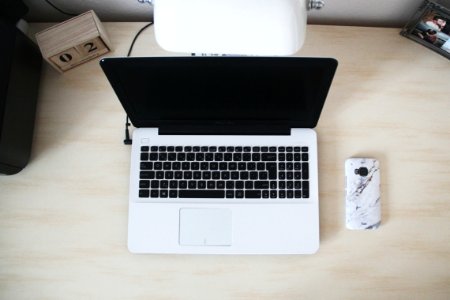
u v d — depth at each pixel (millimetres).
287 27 557
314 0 572
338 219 756
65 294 735
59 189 770
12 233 751
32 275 739
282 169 748
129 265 744
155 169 750
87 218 759
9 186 769
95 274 741
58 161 780
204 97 696
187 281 738
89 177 775
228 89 674
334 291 735
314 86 663
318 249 746
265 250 729
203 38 566
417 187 769
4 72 689
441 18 755
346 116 796
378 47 828
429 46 820
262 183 744
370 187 751
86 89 812
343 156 780
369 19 866
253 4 536
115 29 838
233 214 737
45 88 810
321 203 762
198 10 540
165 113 740
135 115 742
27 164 777
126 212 762
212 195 742
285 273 740
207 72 632
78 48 771
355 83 810
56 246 749
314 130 771
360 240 749
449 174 773
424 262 743
